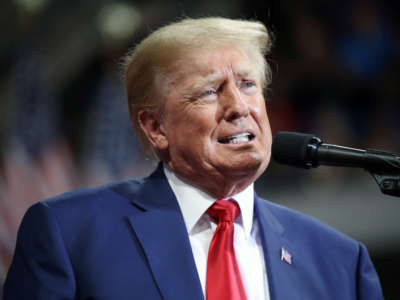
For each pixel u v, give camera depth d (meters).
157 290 3.95
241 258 4.24
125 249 4.08
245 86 4.22
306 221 4.66
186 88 4.13
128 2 14.82
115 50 14.02
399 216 10.80
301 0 16.03
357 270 4.56
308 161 4.00
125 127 12.27
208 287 4.03
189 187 4.31
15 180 9.80
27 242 4.14
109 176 12.12
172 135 4.23
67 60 14.84
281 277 4.22
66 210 4.21
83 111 14.45
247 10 15.72
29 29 14.71
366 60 16.16
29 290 4.00
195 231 4.28
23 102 12.71
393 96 16.17
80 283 4.00
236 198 4.32
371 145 15.74
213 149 4.10
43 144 12.31
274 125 14.87
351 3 16.28
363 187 13.64
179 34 4.23
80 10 14.91
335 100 15.73
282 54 15.72
